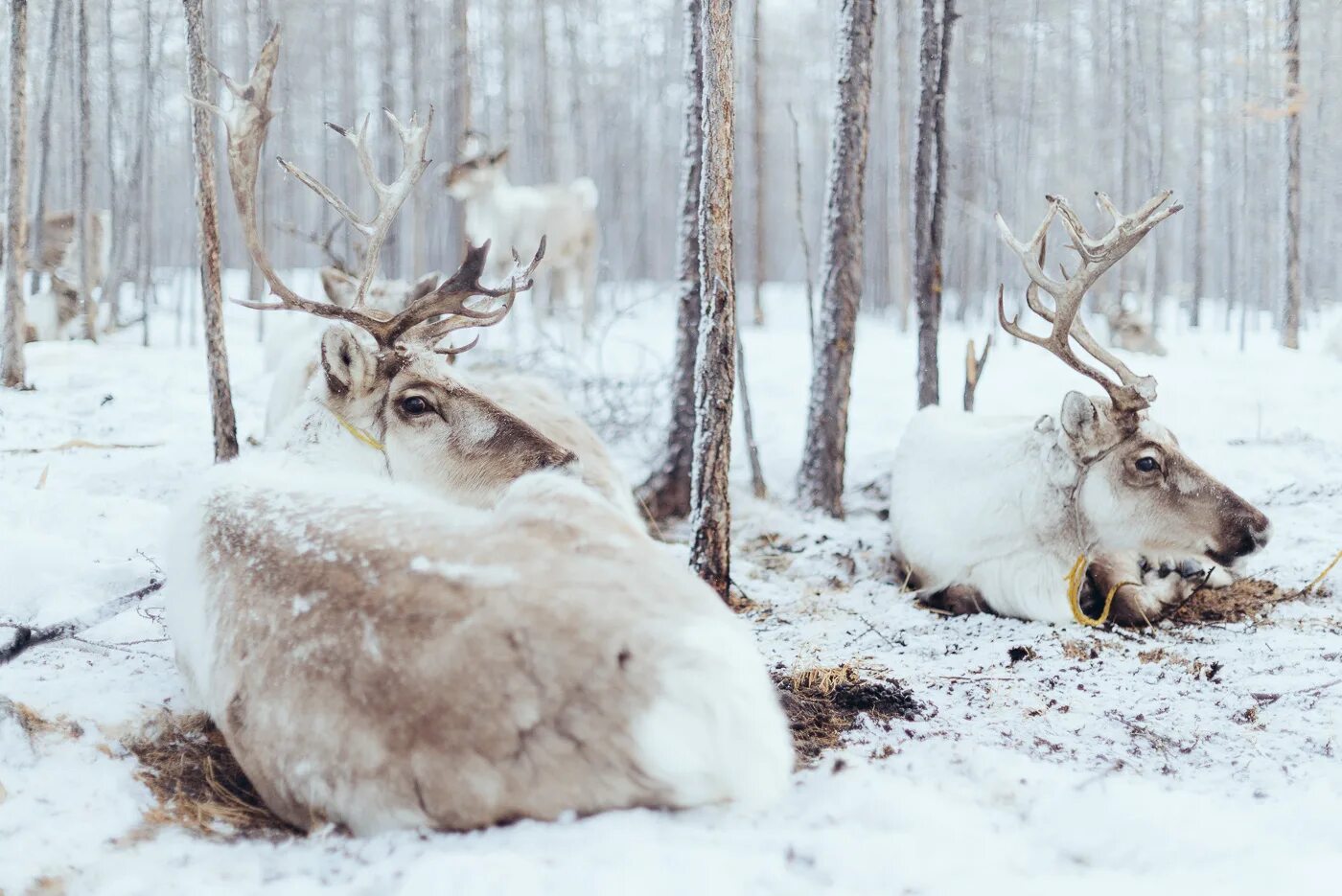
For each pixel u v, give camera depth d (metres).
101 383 10.58
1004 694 4.12
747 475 8.91
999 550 5.92
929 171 8.46
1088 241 5.78
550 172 26.44
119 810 2.97
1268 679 4.16
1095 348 5.86
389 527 3.12
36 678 3.92
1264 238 25.56
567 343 14.95
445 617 2.69
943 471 6.44
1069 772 3.07
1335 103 23.62
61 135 21.14
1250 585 5.99
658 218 35.78
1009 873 2.42
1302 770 3.22
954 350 14.85
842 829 2.51
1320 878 2.25
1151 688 4.17
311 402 4.61
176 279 23.23
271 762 2.90
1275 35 22.94
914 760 3.20
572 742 2.51
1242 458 8.65
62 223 16.75
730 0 5.14
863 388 11.95
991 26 20.05
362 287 4.89
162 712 3.59
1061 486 5.82
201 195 6.39
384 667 2.70
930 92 8.41
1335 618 5.31
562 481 3.34
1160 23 21.53
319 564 3.01
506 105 27.80
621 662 2.51
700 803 2.56
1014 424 6.66
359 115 27.45
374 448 4.51
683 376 7.96
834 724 3.77
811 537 7.39
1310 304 23.91
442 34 26.86
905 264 18.25
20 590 4.92
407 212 22.62
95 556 5.45
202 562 3.42
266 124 4.76
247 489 3.62
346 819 2.76
